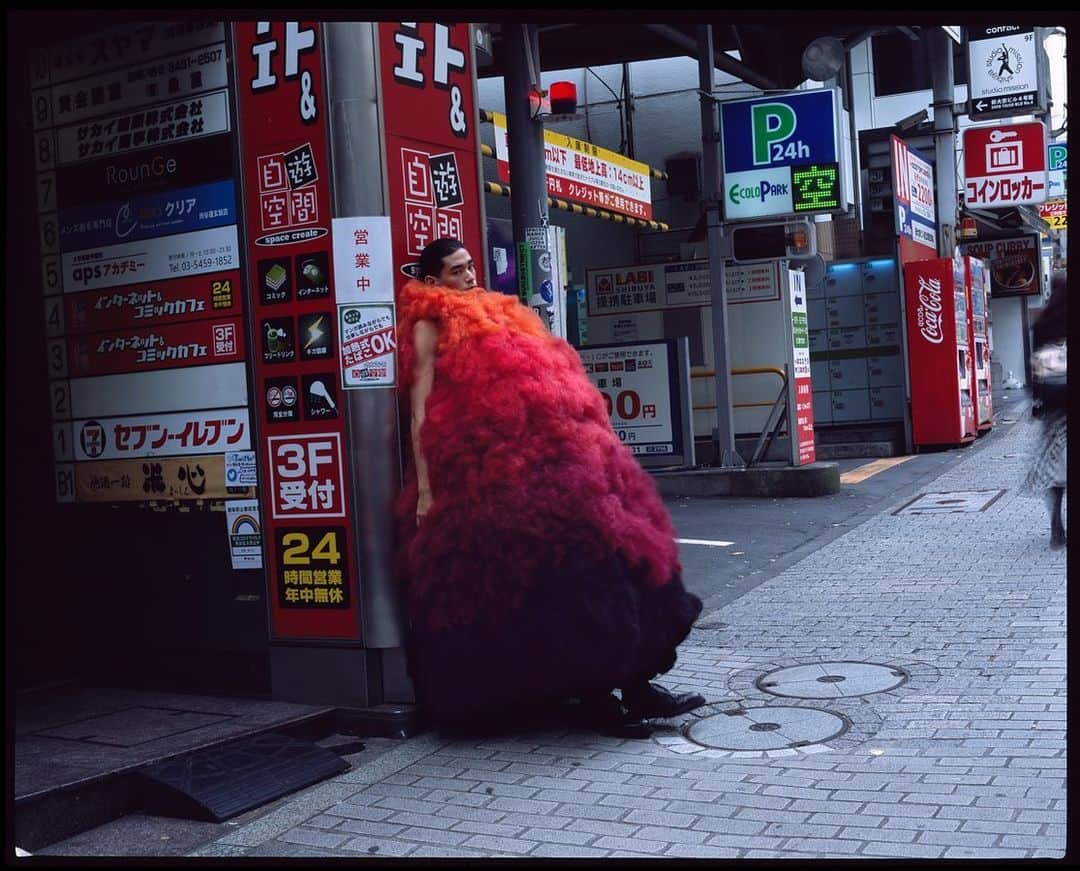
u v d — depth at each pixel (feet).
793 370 42.60
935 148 57.82
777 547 30.86
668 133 62.23
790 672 18.58
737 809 12.83
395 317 16.52
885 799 12.78
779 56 52.44
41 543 19.83
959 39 56.34
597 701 15.99
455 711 15.60
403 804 13.73
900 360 54.13
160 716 16.85
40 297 19.67
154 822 13.74
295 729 16.33
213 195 17.61
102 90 18.54
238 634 18.10
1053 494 26.27
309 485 17.01
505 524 14.98
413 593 15.79
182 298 18.06
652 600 15.65
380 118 16.47
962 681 17.30
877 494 40.16
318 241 16.63
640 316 47.80
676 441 42.14
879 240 60.59
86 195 18.89
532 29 30.12
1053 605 21.70
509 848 12.14
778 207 38.37
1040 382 25.88
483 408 15.17
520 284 30.76
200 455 18.11
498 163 35.63
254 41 16.96
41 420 19.92
